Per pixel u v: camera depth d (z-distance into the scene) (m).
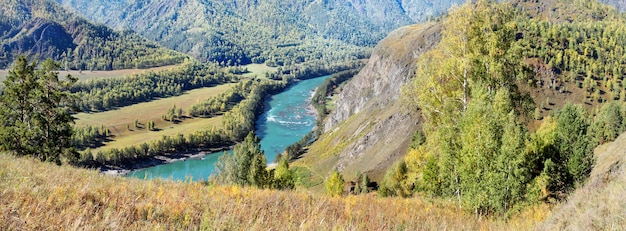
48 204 7.30
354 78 178.62
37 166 14.02
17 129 38.12
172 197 9.89
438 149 23.12
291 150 126.88
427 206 17.47
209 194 11.30
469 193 16.91
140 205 8.52
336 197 15.59
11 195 7.42
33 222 6.27
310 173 109.81
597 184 15.70
